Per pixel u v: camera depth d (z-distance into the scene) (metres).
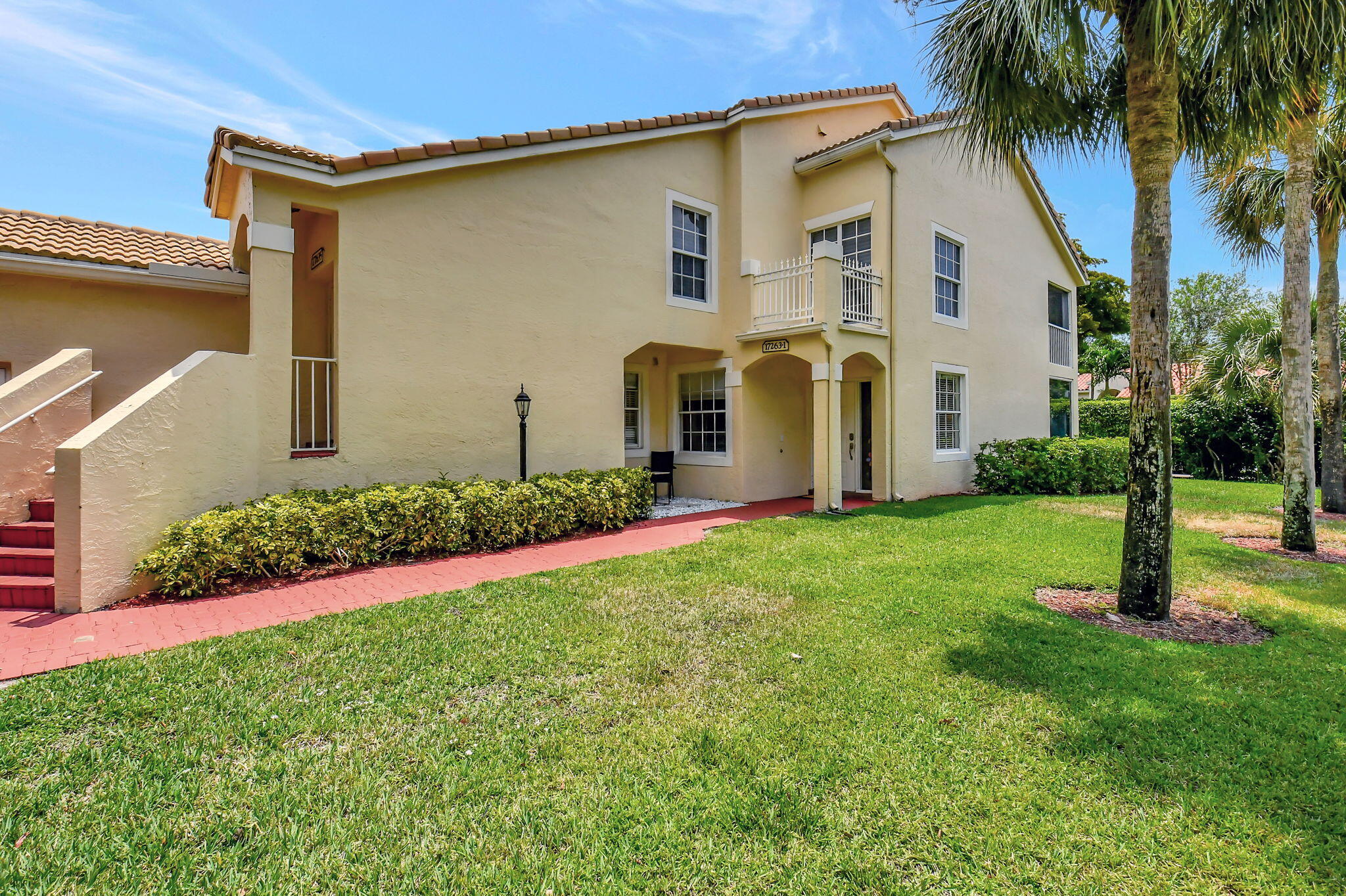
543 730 3.33
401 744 3.18
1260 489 13.52
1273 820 2.64
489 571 6.64
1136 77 5.28
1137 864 2.39
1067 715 3.49
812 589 5.86
